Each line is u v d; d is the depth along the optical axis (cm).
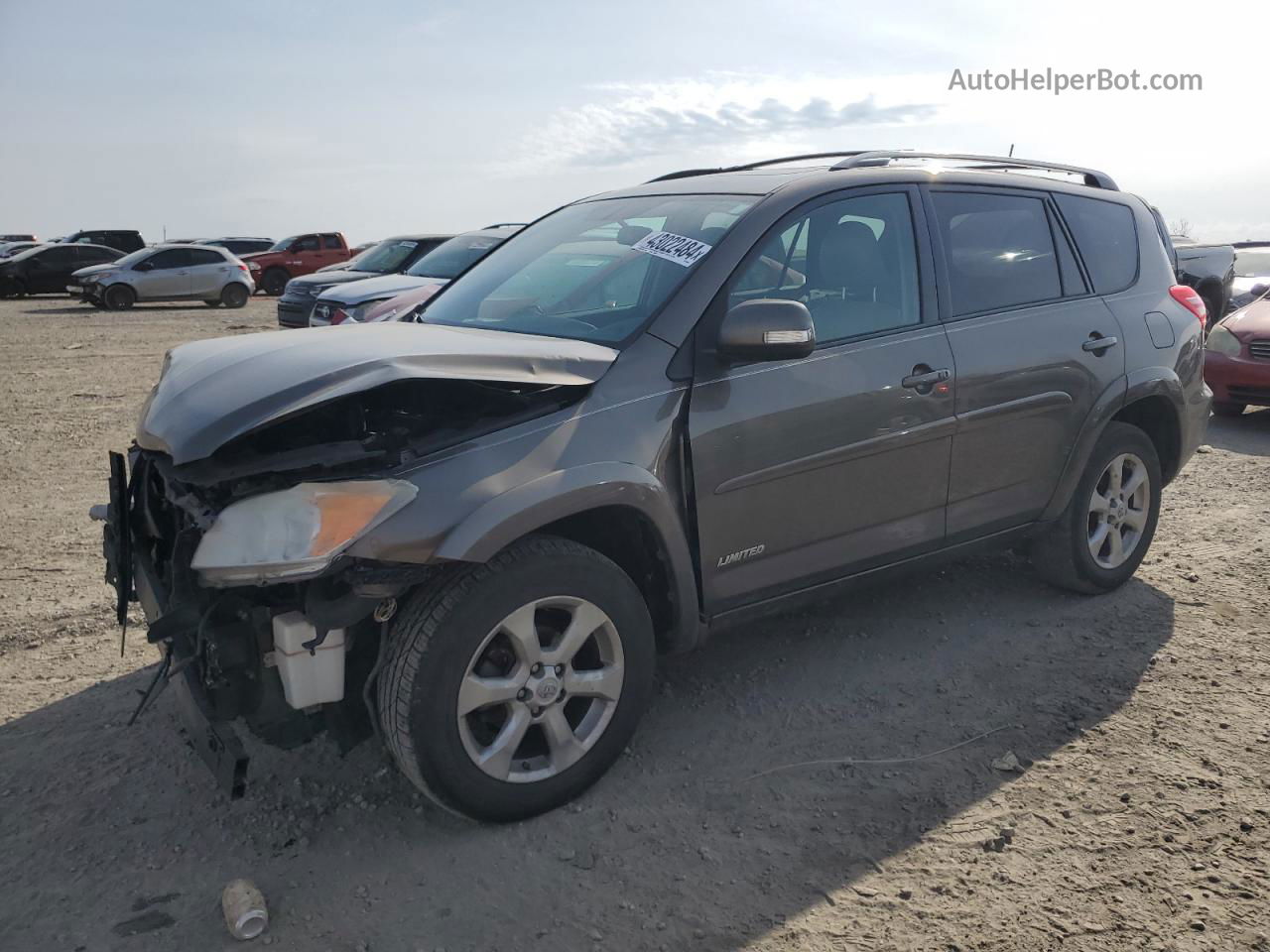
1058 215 446
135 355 1485
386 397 305
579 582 293
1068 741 344
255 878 276
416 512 265
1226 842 288
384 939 252
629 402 309
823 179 371
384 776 324
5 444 830
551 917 260
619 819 301
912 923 257
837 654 412
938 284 390
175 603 289
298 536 254
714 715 364
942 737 348
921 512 386
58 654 415
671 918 259
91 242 3484
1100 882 272
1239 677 389
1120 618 446
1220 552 534
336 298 1033
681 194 396
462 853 286
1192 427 489
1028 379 407
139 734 350
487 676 286
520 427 291
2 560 529
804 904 264
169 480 314
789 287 350
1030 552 467
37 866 281
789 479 341
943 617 448
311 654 268
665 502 310
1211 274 1520
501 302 381
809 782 321
